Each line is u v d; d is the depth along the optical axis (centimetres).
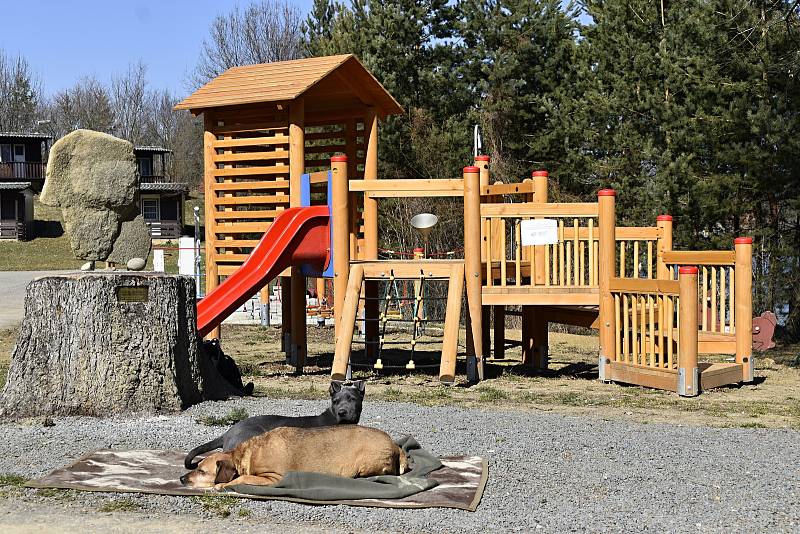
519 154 3161
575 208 1255
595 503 573
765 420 930
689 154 2012
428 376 1291
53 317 851
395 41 3012
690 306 1116
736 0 1783
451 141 2970
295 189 1452
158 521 526
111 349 849
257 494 570
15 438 748
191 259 2775
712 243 1947
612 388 1182
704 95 1873
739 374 1230
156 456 680
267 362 1465
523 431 807
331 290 2509
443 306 2498
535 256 1356
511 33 2998
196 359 922
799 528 530
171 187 5578
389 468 605
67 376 848
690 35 1961
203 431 782
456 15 3112
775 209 1991
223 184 1505
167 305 875
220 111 1509
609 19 2469
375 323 1565
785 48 1767
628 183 2384
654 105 2084
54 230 5447
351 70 1535
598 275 1262
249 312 2436
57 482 597
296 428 602
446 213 2975
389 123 2955
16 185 5156
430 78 3041
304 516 536
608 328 1238
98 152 1117
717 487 616
